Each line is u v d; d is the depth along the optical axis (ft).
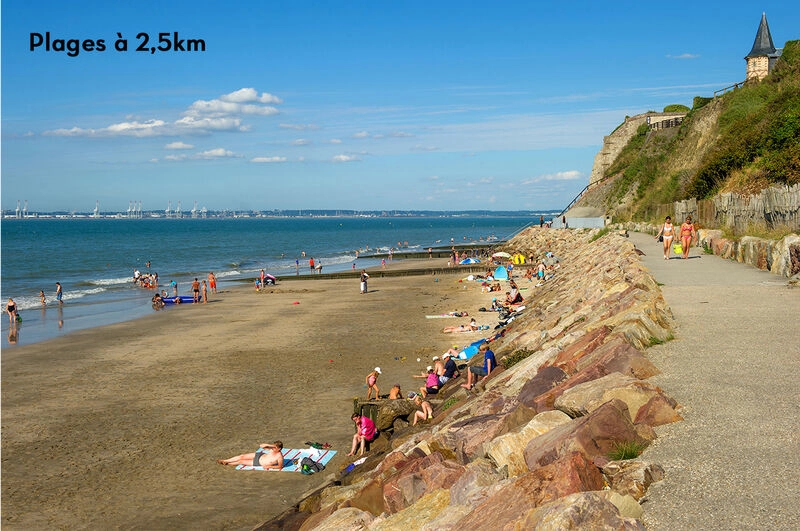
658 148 249.14
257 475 48.70
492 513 19.99
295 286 184.75
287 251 390.42
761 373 33.09
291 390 71.46
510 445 25.05
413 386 71.15
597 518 17.57
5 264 293.43
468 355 76.13
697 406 28.45
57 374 81.97
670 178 194.90
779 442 24.44
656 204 181.57
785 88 155.74
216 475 48.88
